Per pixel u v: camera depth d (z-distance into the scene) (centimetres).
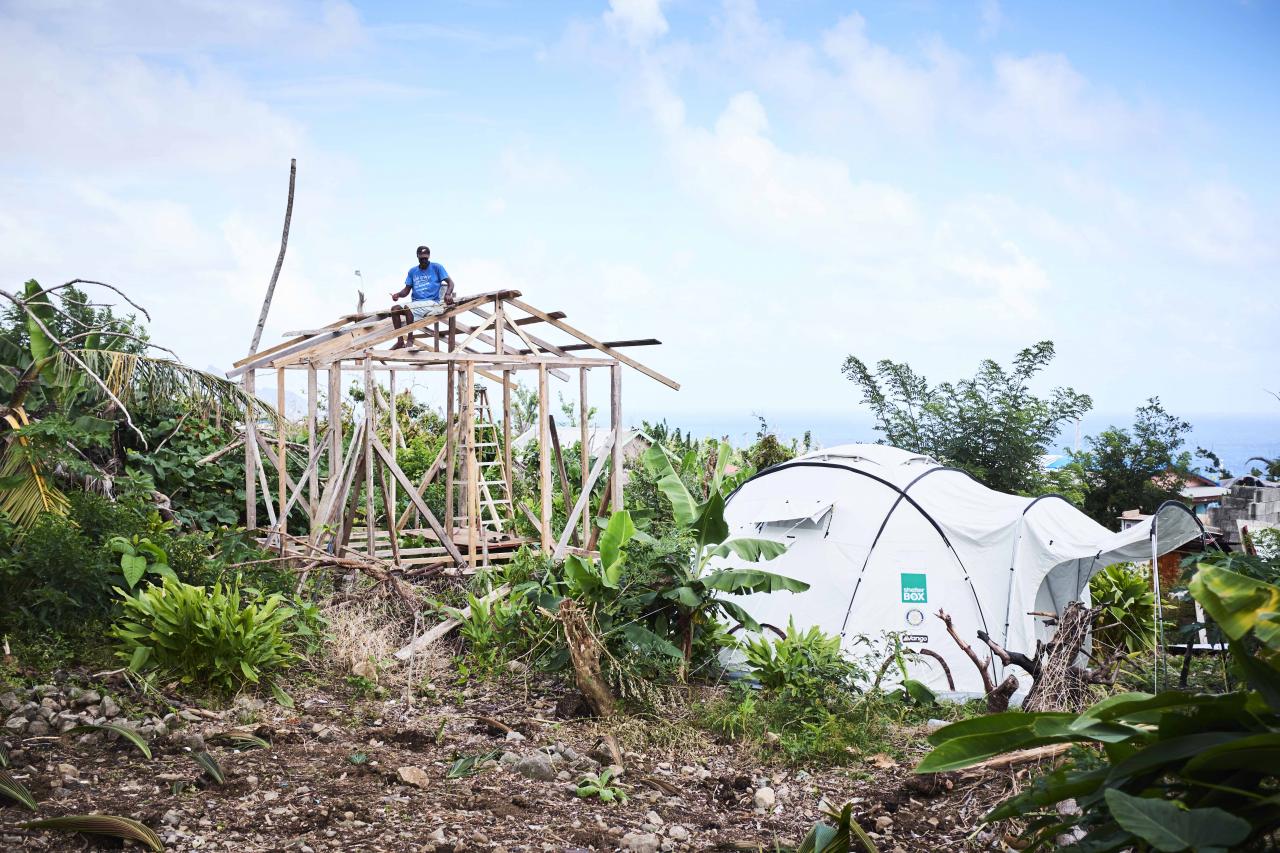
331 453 1197
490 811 594
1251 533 1195
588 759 715
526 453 1850
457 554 1200
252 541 1148
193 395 1130
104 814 526
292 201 1675
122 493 1092
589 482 1312
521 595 1026
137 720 693
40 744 622
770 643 998
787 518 1108
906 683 916
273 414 1251
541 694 899
